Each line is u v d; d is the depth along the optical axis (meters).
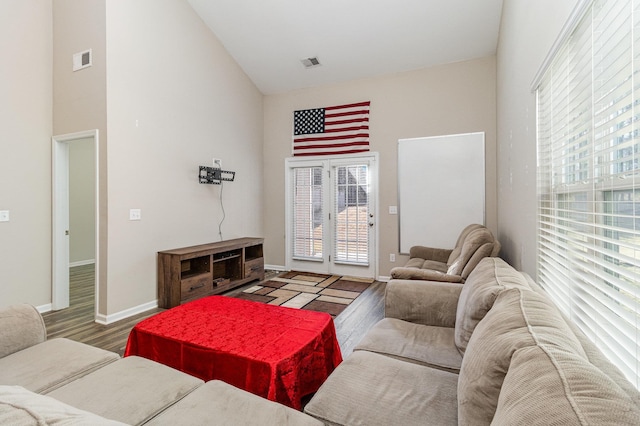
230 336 1.88
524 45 2.29
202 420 1.12
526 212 2.31
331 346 2.10
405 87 4.71
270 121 5.66
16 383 1.32
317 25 4.18
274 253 5.68
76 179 6.06
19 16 3.30
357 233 5.08
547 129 1.86
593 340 1.18
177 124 3.96
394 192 4.80
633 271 0.95
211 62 4.50
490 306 1.38
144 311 3.52
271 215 5.68
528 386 0.67
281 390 1.59
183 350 1.82
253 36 4.51
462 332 1.59
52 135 3.55
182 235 4.04
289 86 5.39
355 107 4.99
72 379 1.41
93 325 3.14
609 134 1.10
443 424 1.11
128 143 3.37
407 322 2.10
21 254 3.32
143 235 3.54
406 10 3.81
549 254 1.74
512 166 2.88
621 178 1.05
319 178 5.37
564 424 0.54
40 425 0.55
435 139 4.54
